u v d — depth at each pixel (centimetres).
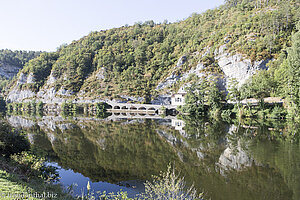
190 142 2850
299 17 8369
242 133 3319
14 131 1625
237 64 8288
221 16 13838
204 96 7069
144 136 3341
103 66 13850
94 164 1936
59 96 12238
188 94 7169
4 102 12069
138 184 1469
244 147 2464
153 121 5441
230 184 1477
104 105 9662
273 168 1767
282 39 7981
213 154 2248
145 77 12388
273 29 8362
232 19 11831
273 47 7838
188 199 1066
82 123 5066
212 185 1462
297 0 10162
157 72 12406
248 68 7975
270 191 1366
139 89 11150
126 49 15788
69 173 1673
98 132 3731
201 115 6594
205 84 7675
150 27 19400
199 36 12988
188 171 1748
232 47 8850
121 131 3834
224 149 2425
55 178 1384
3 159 1288
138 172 1727
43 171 1356
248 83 5600
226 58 8719
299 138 2820
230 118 5331
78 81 13150
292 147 2388
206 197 1277
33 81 14600
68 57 15200
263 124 4094
